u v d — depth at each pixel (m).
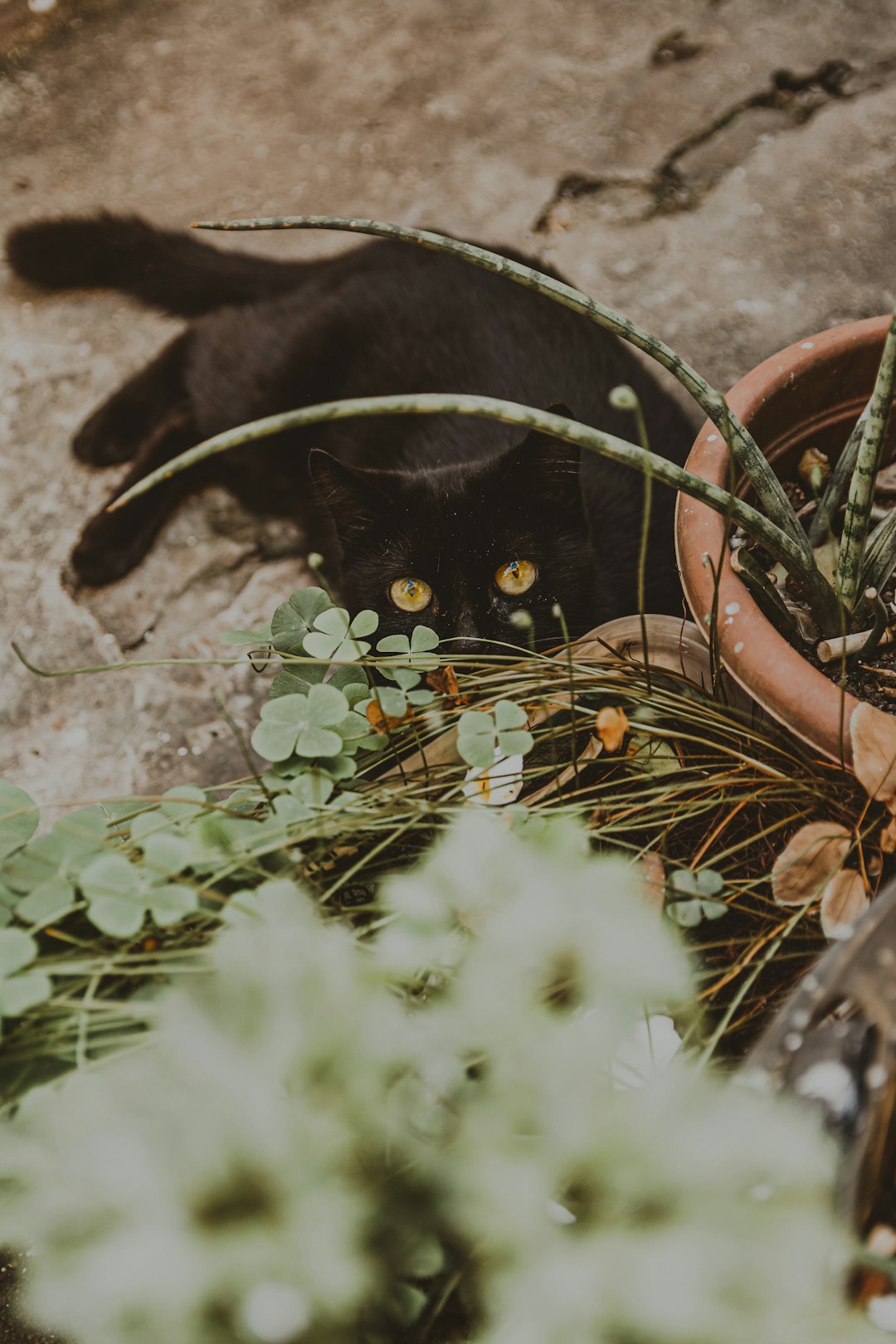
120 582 1.13
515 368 1.08
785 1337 0.64
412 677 0.88
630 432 1.05
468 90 1.28
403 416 1.10
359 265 1.17
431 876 0.80
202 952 0.81
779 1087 0.74
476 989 0.75
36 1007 0.82
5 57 1.36
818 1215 0.65
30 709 1.09
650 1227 0.66
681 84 1.25
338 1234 0.66
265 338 1.15
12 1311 0.88
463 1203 0.71
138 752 1.07
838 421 0.94
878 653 0.90
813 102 1.22
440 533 0.98
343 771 0.86
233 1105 0.67
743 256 1.17
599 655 0.92
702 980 0.86
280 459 1.15
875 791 0.84
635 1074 0.82
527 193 1.22
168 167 1.29
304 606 0.89
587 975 0.77
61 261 1.23
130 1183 0.66
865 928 0.78
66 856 0.83
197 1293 0.64
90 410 1.19
